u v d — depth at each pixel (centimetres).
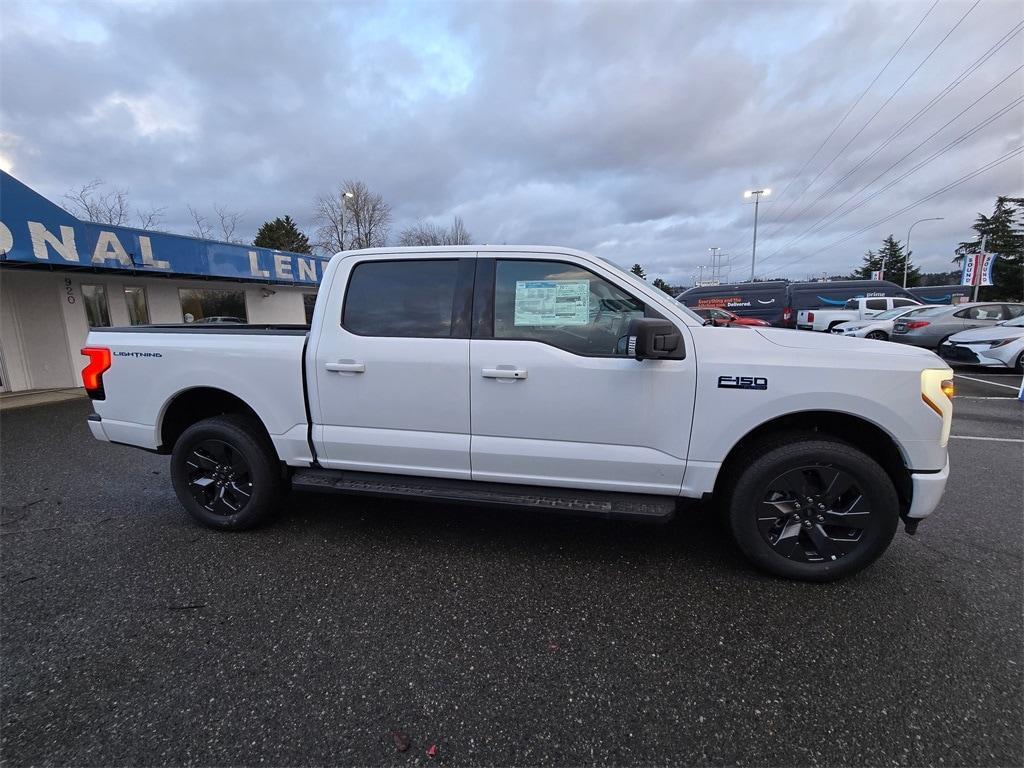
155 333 355
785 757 176
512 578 291
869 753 177
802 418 290
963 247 5469
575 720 193
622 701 202
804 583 283
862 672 215
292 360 325
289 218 5262
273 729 189
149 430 361
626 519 282
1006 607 260
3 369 1021
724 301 2272
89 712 196
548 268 297
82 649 233
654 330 248
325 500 410
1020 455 538
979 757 175
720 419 273
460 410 303
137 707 199
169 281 1355
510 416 296
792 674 215
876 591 275
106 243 1015
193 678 214
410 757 177
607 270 290
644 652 229
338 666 221
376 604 267
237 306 1617
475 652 230
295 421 330
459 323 304
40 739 184
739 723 191
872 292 2089
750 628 245
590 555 318
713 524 362
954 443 588
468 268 306
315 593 277
